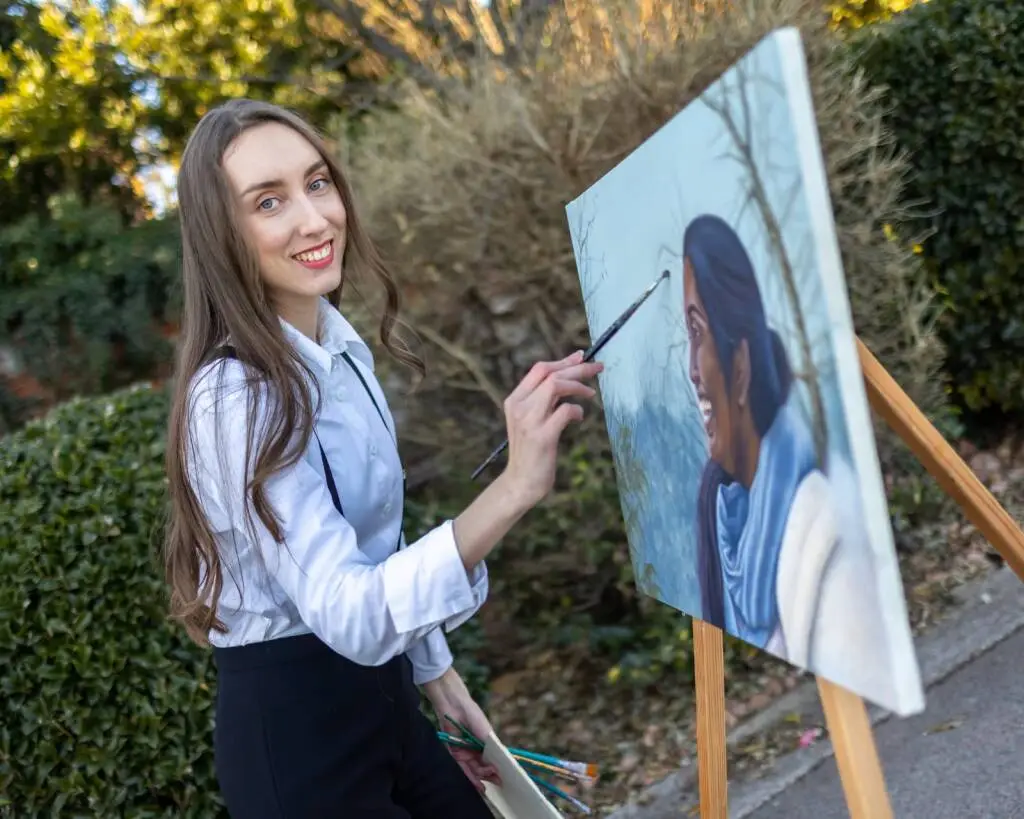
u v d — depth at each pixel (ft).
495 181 11.42
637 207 4.31
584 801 9.32
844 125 11.39
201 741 7.29
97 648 7.20
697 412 4.04
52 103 23.30
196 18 23.17
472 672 9.16
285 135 4.49
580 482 10.84
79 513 7.40
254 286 4.36
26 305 21.97
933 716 8.97
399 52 18.79
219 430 4.12
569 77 11.75
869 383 4.30
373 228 11.62
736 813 8.61
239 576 4.42
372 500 4.64
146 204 27.63
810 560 3.20
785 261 3.04
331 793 4.42
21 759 7.09
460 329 11.71
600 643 11.41
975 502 4.33
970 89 12.48
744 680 10.45
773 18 11.21
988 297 13.17
